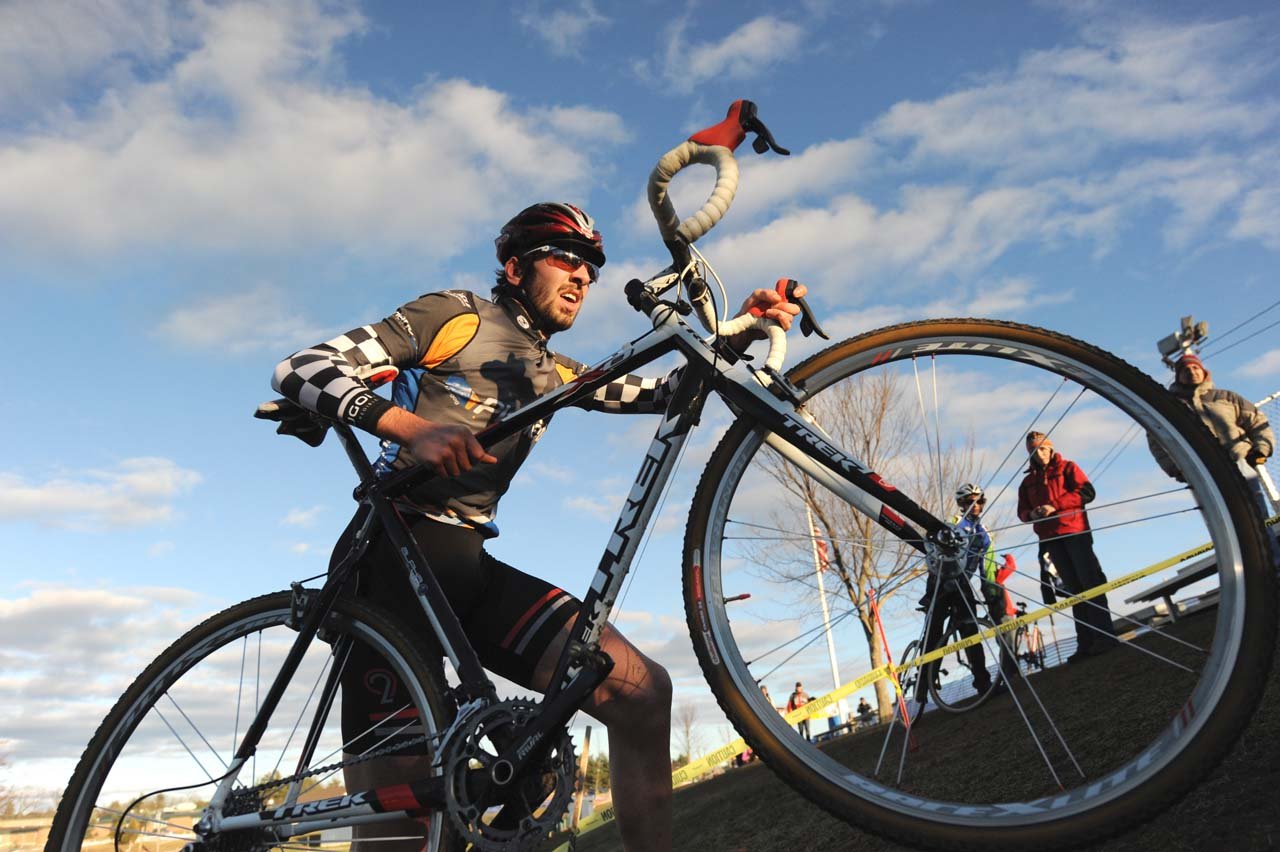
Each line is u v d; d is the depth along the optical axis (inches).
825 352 62.3
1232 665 46.3
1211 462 49.1
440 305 70.2
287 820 67.5
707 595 60.4
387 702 68.6
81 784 69.7
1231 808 68.4
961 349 59.5
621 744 66.4
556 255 73.4
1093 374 54.6
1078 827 48.0
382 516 68.9
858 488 60.6
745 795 199.9
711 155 62.7
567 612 68.4
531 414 68.6
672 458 64.7
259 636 73.4
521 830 61.0
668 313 65.6
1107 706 87.0
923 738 124.6
